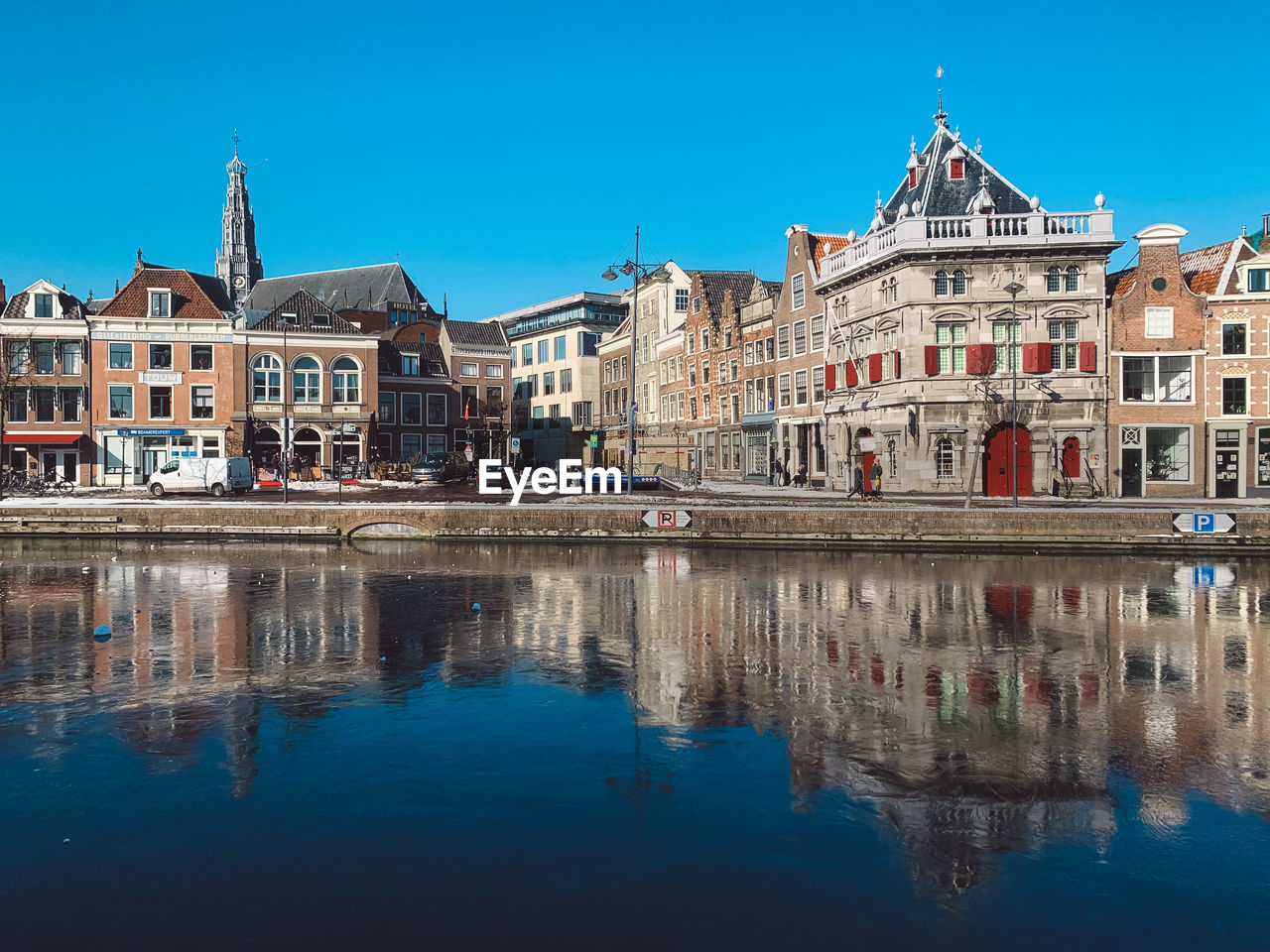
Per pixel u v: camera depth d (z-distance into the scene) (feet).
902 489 133.39
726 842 25.14
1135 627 54.49
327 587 69.67
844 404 148.97
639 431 231.09
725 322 195.72
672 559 88.79
